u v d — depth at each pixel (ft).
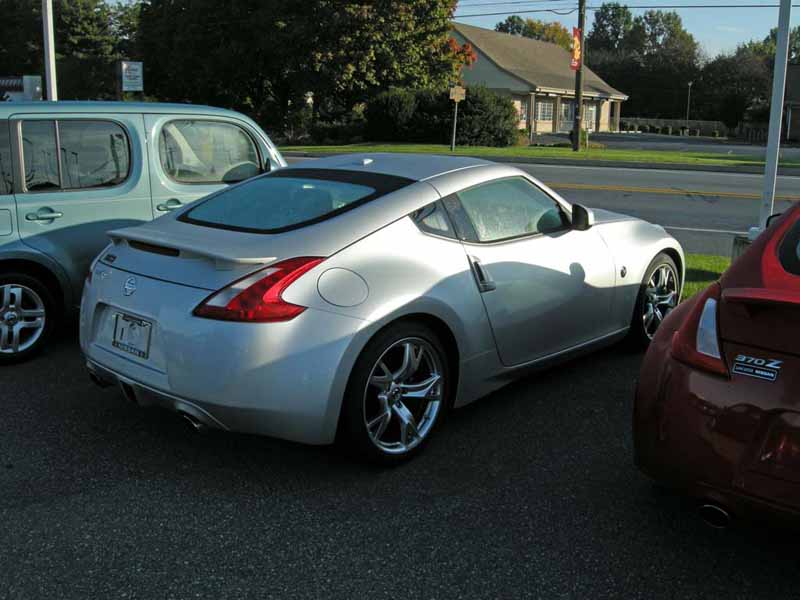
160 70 147.64
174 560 9.93
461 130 113.91
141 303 11.98
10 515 10.96
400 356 12.48
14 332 17.19
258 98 145.07
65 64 163.22
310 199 13.37
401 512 11.19
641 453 10.02
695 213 44.32
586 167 78.95
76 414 14.66
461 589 9.39
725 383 8.98
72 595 9.18
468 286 13.20
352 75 129.70
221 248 11.70
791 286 9.09
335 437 11.96
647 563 9.98
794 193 55.06
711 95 320.09
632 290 17.17
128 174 18.47
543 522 10.94
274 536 10.52
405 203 13.02
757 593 9.38
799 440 8.40
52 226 17.42
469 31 187.52
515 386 16.24
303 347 11.12
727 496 8.93
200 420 11.46
